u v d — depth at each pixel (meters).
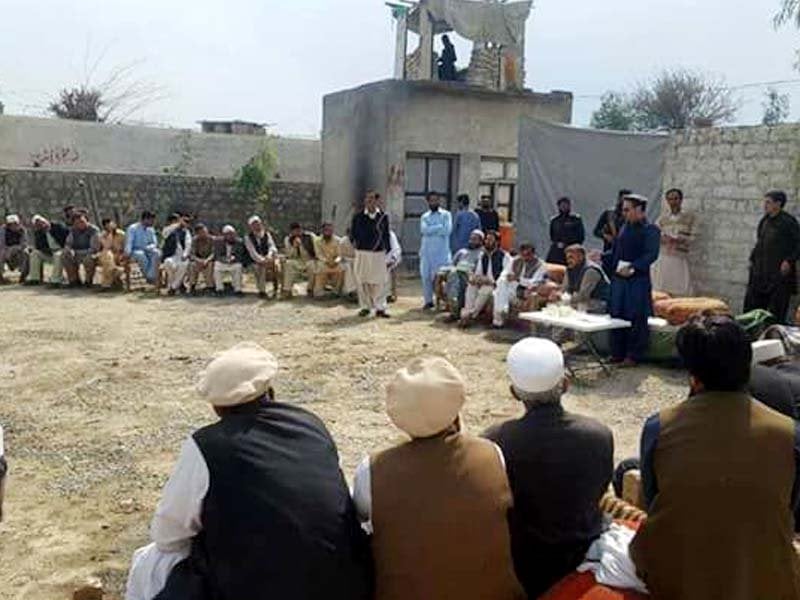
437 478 2.46
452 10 18.25
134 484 5.45
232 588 2.31
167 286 14.33
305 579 2.31
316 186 22.14
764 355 4.36
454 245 13.60
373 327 11.14
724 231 11.89
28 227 17.56
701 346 2.52
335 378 8.32
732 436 2.43
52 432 6.54
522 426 2.76
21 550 4.49
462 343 10.07
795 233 9.68
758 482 2.38
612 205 13.98
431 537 2.41
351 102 19.11
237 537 2.31
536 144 15.08
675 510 2.44
